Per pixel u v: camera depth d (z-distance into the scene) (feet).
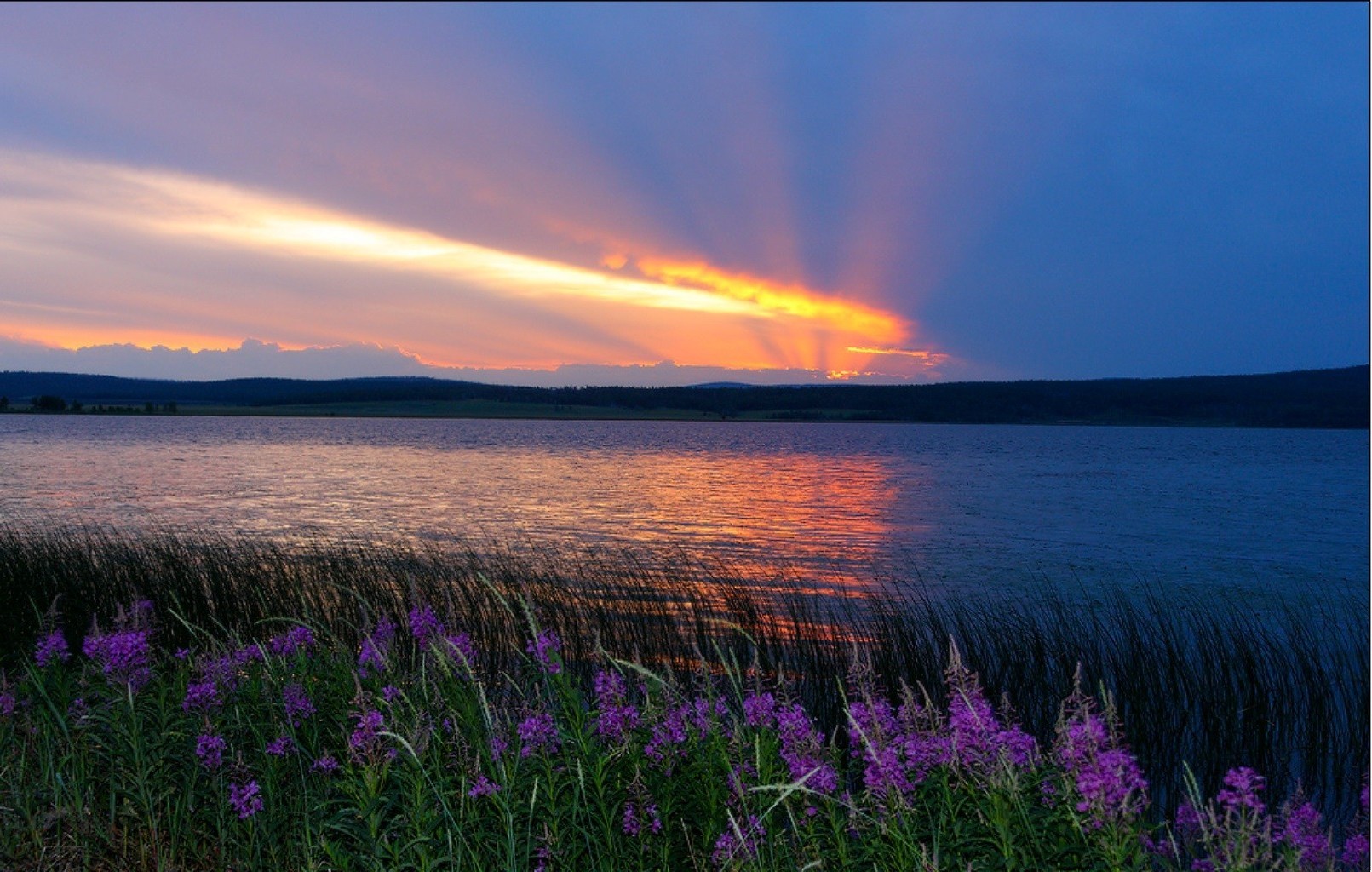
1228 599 59.00
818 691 29.84
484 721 14.92
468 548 82.33
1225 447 479.00
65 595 35.58
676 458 304.30
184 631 33.88
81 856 15.15
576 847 13.64
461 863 13.29
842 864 12.28
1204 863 11.28
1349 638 41.37
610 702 14.98
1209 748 25.79
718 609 42.60
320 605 35.35
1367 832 13.24
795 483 194.08
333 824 13.82
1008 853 11.26
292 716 16.55
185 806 15.96
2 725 17.97
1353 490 182.09
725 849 12.75
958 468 259.80
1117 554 86.58
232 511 119.24
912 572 73.51
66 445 316.40
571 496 152.66
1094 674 30.94
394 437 480.23
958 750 12.38
